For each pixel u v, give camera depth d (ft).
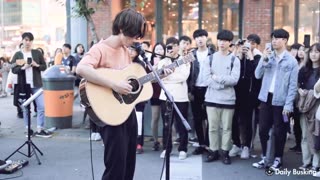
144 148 22.43
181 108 19.75
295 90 17.56
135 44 12.56
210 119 19.65
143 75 12.34
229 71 19.12
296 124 21.47
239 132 20.98
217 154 20.15
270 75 18.16
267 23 38.55
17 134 26.27
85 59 11.35
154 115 21.61
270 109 18.33
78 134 25.95
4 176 18.03
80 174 18.39
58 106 27.17
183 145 20.39
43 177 17.97
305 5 39.55
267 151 18.90
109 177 11.78
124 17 11.36
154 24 41.50
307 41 24.80
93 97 11.28
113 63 11.75
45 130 26.03
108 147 11.66
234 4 40.73
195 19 41.52
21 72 25.54
